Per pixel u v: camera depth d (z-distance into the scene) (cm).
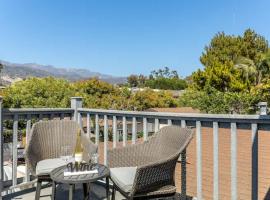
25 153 341
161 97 2822
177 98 2925
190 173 449
